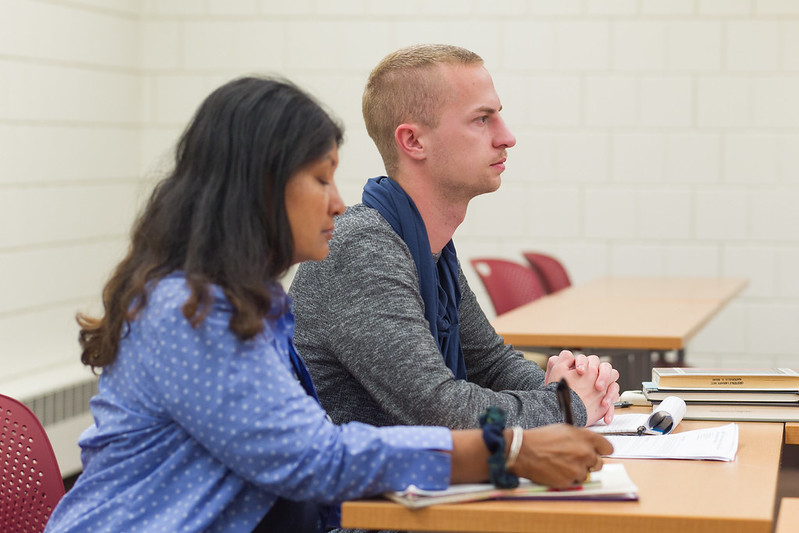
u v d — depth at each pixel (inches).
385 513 66.1
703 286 237.0
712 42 265.6
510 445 67.3
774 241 267.1
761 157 266.1
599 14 268.7
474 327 108.6
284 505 73.0
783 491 112.8
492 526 64.8
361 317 84.3
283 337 73.7
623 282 247.9
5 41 213.8
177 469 68.0
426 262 92.7
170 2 278.7
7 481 85.2
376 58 274.8
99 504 68.9
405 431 68.6
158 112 278.8
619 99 269.4
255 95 69.7
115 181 262.7
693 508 64.7
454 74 93.3
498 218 276.8
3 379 216.5
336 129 71.9
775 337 269.4
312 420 66.4
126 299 67.5
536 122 273.0
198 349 65.1
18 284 220.5
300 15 276.2
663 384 97.7
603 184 271.9
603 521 63.6
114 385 69.7
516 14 270.8
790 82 263.6
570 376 90.3
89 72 248.8
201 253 66.9
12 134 217.2
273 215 69.0
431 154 93.8
